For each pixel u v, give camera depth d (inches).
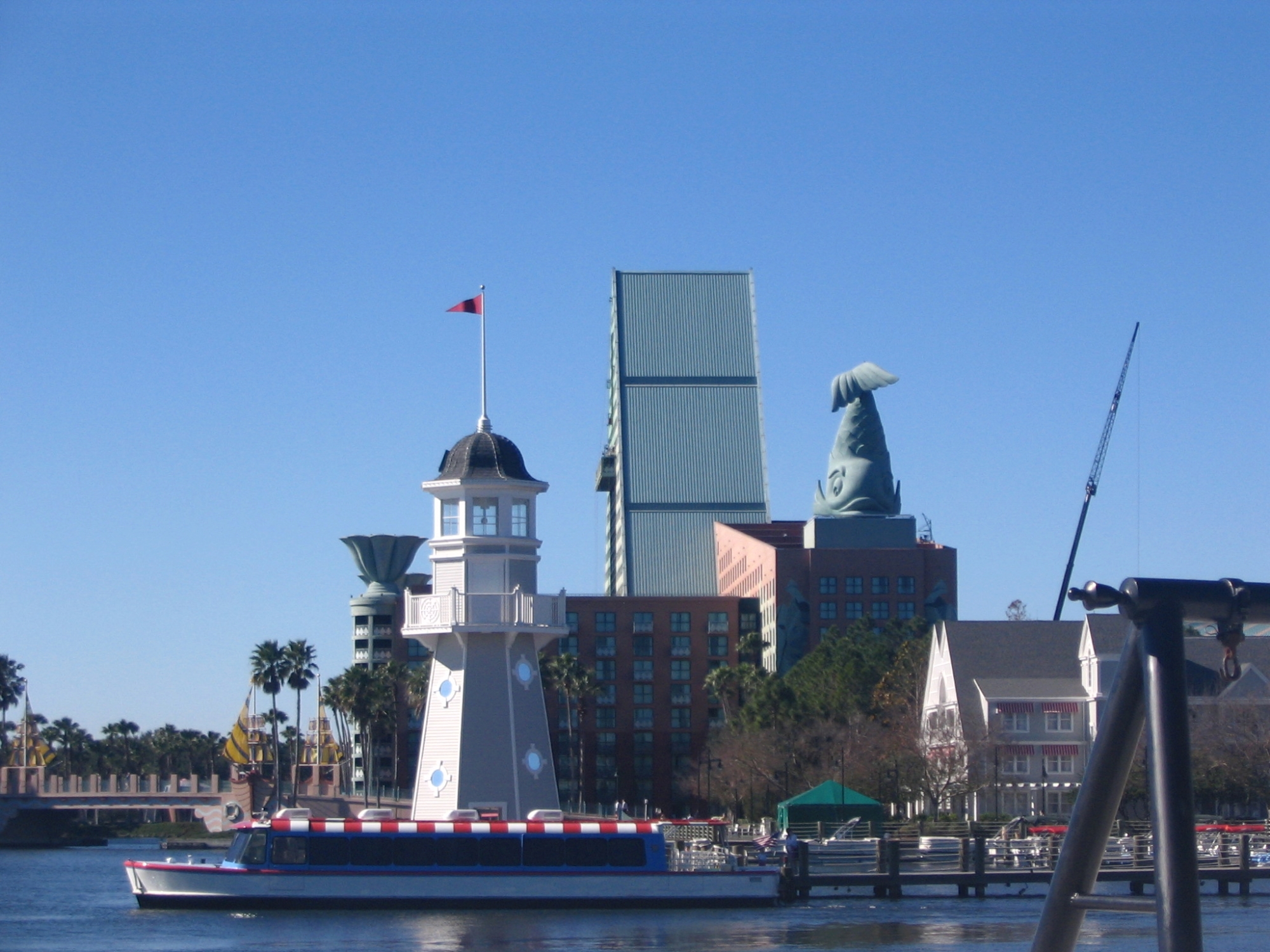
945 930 2974.9
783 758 6456.7
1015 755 6323.8
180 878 3093.0
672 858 3376.0
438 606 2974.9
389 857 3075.8
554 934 2797.7
